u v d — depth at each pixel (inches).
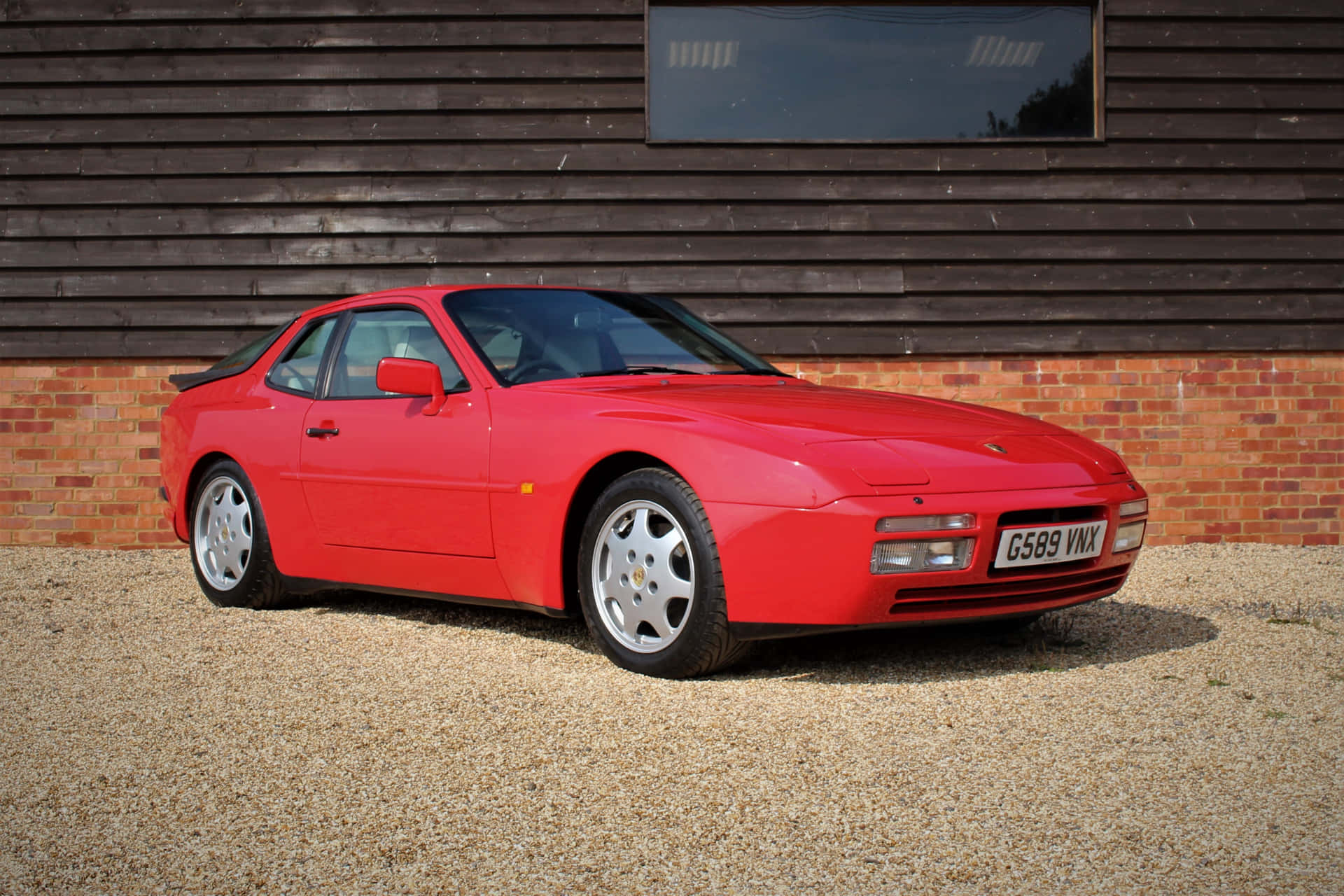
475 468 162.2
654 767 112.3
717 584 138.5
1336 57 285.3
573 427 153.1
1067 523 142.9
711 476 138.5
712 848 93.6
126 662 160.2
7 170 284.8
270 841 97.2
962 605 139.5
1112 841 93.8
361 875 90.2
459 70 281.9
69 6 285.0
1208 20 284.4
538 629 176.6
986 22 285.6
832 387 179.2
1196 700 133.2
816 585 132.6
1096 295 282.2
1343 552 265.9
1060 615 185.6
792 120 284.0
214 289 283.6
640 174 281.1
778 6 283.7
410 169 282.2
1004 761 112.8
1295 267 284.2
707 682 143.0
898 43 284.8
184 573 241.6
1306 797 102.7
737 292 280.1
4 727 130.3
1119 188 283.0
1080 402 281.6
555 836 96.6
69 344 285.0
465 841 96.3
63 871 92.0
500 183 281.6
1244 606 195.6
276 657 160.9
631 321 186.9
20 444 287.1
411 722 128.8
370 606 200.1
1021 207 282.2
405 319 183.0
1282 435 283.3
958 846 93.4
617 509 148.9
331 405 185.9
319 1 282.4
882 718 127.0
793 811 100.8
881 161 281.3
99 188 284.8
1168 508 282.2
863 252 280.7
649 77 281.4
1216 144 284.2
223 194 283.7
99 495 286.7
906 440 142.9
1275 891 84.7
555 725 126.0
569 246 281.1
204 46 283.6
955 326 281.1
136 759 118.6
